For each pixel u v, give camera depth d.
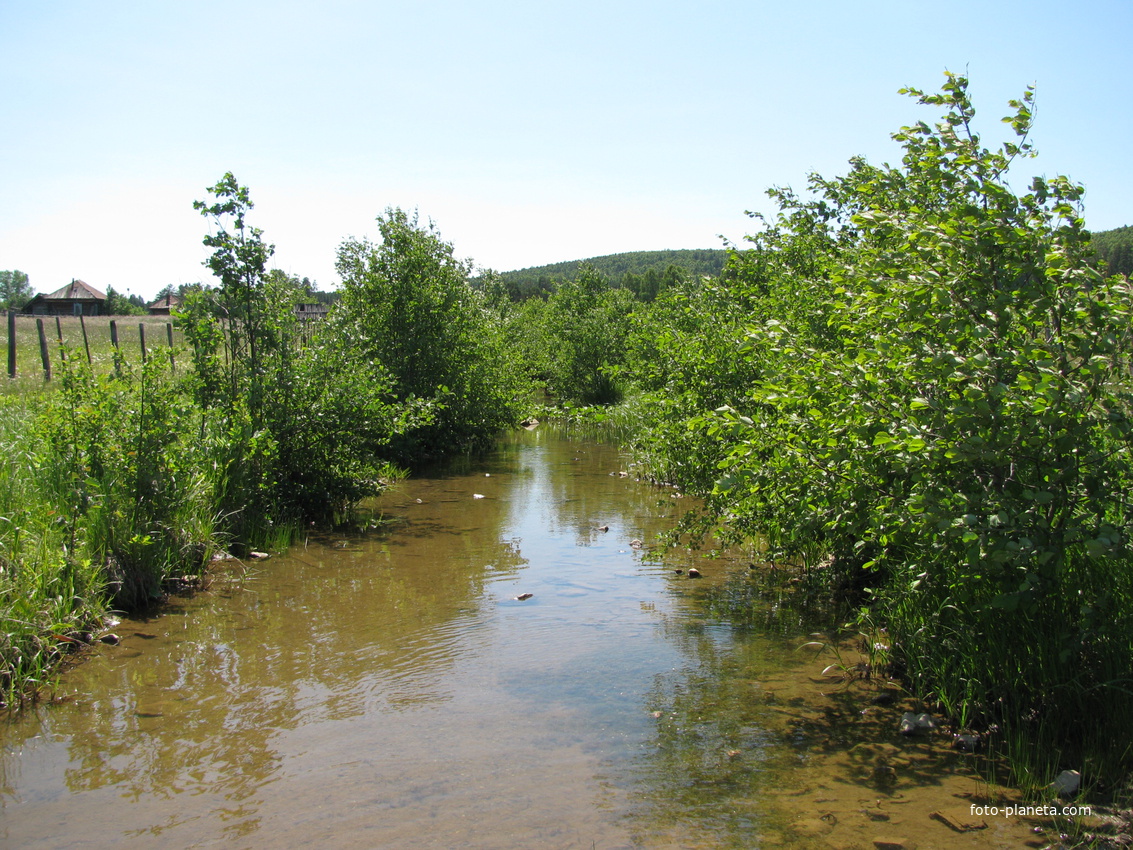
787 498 5.25
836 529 5.02
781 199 10.66
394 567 7.88
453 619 6.27
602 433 21.34
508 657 5.46
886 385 4.44
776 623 6.20
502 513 10.78
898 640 5.15
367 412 10.45
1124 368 3.79
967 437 3.87
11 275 120.81
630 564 8.06
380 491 11.27
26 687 4.78
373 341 15.86
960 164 4.50
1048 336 4.34
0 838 3.28
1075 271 3.86
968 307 4.08
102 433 6.91
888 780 3.77
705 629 6.06
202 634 5.86
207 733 4.27
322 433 10.06
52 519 6.10
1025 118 4.42
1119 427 3.51
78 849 3.19
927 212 4.75
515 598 6.85
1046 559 3.56
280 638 5.80
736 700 4.75
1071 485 3.98
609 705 4.66
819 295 7.75
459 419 17.28
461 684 4.98
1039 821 3.39
